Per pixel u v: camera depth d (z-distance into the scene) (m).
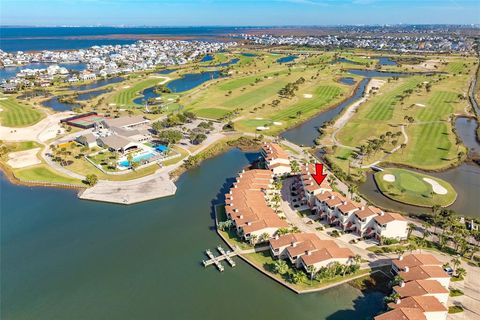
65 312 79.56
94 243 102.75
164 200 125.06
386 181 130.88
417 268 80.94
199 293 83.94
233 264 91.81
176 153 162.50
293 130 195.38
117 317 77.94
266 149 151.25
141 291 84.94
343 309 78.19
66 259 96.31
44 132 194.75
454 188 128.25
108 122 197.12
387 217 95.81
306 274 86.69
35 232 108.06
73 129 199.50
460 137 178.62
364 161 149.50
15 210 119.50
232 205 110.19
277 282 86.19
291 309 78.75
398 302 72.19
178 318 77.06
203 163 155.75
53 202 124.44
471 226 102.00
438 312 69.50
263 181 125.25
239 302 81.06
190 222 111.75
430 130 182.88
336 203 104.56
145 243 102.25
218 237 104.19
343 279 85.31
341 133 184.12
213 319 76.62
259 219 100.75
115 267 93.00
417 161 148.75
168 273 90.56
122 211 118.38
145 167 148.12
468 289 80.56
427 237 99.06
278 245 91.75
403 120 199.50
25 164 153.38
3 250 100.00
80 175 142.25
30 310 80.31
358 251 94.38
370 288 82.88
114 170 145.12
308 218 110.00
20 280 89.00
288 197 122.31
